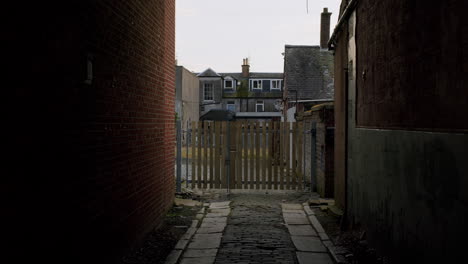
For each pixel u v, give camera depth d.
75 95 3.69
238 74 53.38
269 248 6.30
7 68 2.62
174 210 8.77
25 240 2.90
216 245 6.39
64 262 3.53
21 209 2.84
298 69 28.11
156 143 7.12
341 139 8.38
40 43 3.04
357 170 6.84
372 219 5.85
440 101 3.50
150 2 6.51
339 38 8.65
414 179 4.15
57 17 3.31
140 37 5.94
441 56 3.48
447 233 3.38
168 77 8.21
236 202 10.13
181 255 5.90
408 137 4.33
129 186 5.47
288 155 11.84
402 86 4.51
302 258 5.79
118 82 4.93
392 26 4.89
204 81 47.59
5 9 2.58
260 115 44.59
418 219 4.04
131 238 5.60
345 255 5.72
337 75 8.93
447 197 3.38
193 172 12.02
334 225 7.66
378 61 5.56
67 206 3.57
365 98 6.32
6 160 2.64
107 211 4.61
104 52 4.41
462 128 3.10
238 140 11.91
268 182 11.89
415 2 4.10
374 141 5.76
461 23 3.10
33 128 2.97
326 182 10.36
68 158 3.57
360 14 6.70
